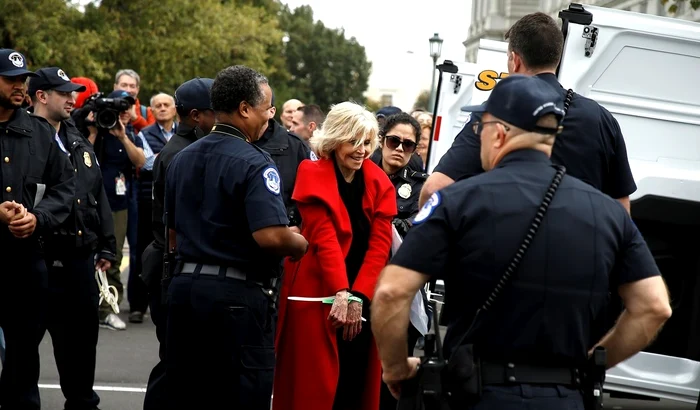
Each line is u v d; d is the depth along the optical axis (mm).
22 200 5773
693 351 6398
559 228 3242
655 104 6305
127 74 10742
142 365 8266
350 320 5340
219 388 4762
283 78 63062
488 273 3223
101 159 9664
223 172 4660
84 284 6324
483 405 3236
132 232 10422
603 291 3295
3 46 25969
